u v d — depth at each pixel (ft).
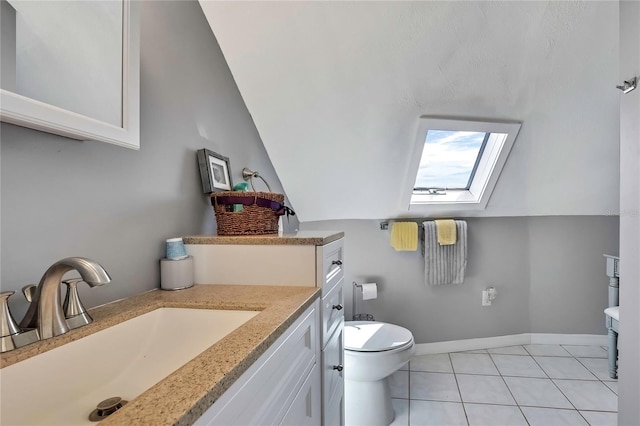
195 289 3.48
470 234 9.08
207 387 1.44
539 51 5.55
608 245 9.21
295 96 5.88
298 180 7.59
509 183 8.14
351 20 4.91
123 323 2.56
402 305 8.93
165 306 2.97
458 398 6.77
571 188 8.25
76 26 2.38
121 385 2.35
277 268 3.64
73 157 2.62
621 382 4.24
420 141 6.86
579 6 4.98
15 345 1.90
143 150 3.40
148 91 3.49
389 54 5.39
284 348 2.37
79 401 2.13
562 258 9.23
